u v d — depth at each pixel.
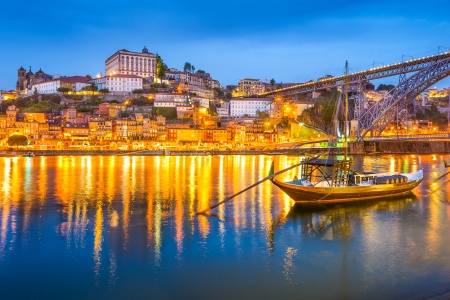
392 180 57.22
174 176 90.88
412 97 165.25
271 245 36.78
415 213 48.62
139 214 48.88
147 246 36.34
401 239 38.59
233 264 32.25
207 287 28.27
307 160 55.88
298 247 36.25
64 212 49.91
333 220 45.44
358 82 184.38
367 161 142.38
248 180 83.94
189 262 32.59
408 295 26.92
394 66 163.38
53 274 30.33
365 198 55.41
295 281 29.14
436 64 148.50
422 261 32.81
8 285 28.55
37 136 197.88
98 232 40.75
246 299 26.56
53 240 38.03
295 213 48.69
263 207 52.25
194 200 58.41
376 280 29.23
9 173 95.25
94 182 78.88
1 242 37.38
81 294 27.28
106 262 32.56
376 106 180.38
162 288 28.11
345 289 27.84
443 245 36.81
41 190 67.75
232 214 48.47
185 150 193.50
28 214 48.69
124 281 29.19
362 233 40.56
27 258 33.38
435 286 28.19
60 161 138.38
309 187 51.22
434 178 83.38
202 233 40.34
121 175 92.19
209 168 112.38
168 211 50.59
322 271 30.88
